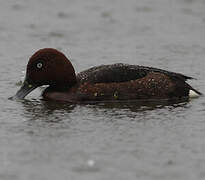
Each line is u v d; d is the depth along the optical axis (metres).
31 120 13.61
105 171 10.80
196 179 10.48
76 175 10.65
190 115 13.95
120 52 20.30
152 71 15.13
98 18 24.31
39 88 16.27
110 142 12.19
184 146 12.00
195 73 17.80
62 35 22.30
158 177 10.56
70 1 26.58
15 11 25.08
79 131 12.84
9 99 15.26
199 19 24.14
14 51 20.33
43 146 11.98
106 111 14.20
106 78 14.91
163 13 24.94
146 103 14.84
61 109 14.39
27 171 10.83
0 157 11.45
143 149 11.83
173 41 21.55
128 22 23.84
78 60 19.36
